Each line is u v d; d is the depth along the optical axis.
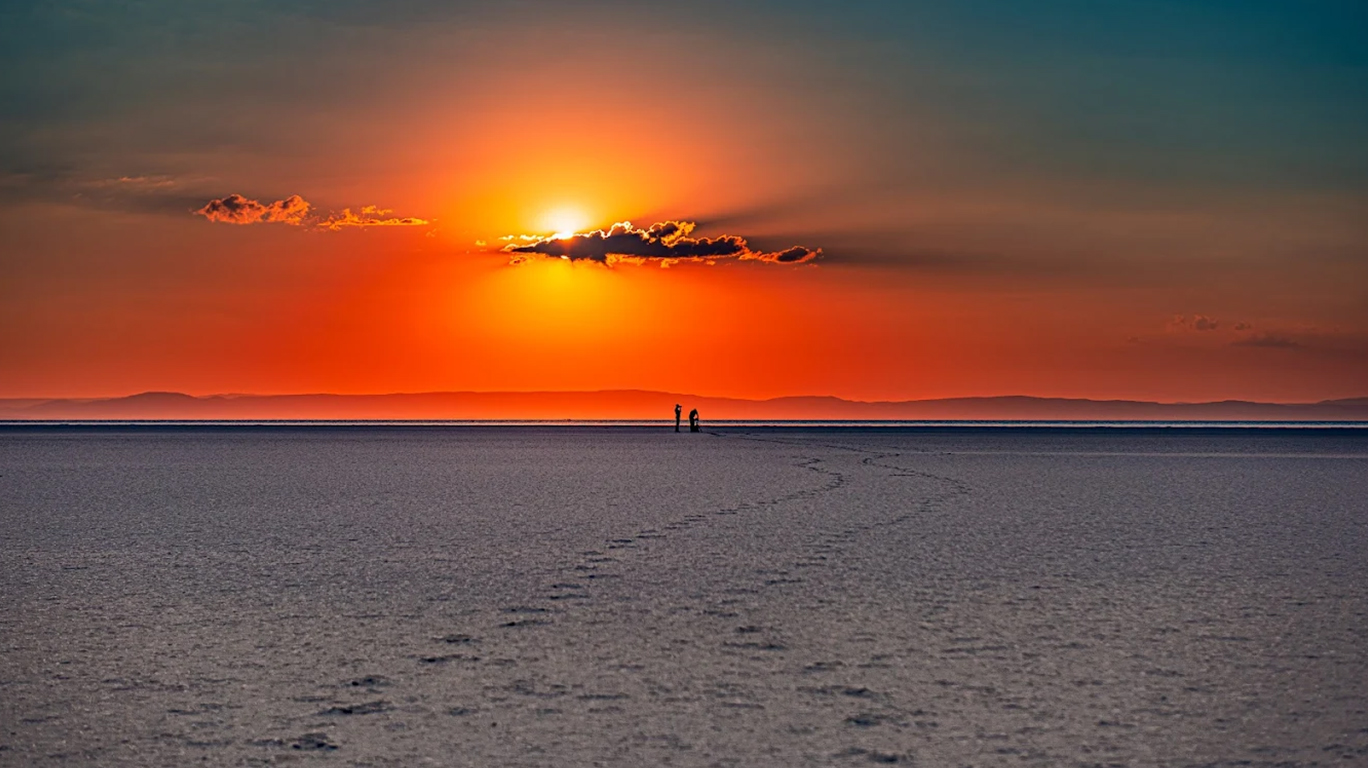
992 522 27.56
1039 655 13.71
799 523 27.30
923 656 13.65
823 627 15.23
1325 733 10.88
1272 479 44.06
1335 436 111.62
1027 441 89.12
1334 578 19.25
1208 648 14.09
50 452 68.62
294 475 46.22
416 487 39.34
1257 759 10.23
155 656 13.83
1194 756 10.29
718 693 12.11
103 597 17.64
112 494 36.66
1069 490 37.66
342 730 10.99
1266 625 15.41
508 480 42.59
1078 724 11.11
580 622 15.60
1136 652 13.87
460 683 12.55
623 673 12.91
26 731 11.05
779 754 10.27
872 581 18.80
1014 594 17.62
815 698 11.92
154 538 24.98
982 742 10.59
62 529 26.75
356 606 16.83
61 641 14.63
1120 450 72.69
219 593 17.94
